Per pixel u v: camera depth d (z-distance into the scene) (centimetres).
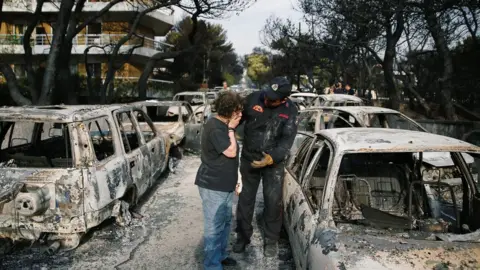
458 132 1175
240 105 365
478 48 1339
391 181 444
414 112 1995
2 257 429
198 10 1894
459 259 263
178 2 1822
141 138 622
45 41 2986
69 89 1574
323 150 408
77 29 1523
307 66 3488
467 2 1051
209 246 369
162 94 3462
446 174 584
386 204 434
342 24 1786
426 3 1109
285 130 406
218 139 354
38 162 480
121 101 2772
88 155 438
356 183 436
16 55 2941
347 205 403
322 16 1914
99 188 442
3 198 395
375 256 263
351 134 390
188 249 461
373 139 366
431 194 431
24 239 429
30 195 393
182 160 961
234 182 368
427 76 2086
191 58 4166
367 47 1791
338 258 260
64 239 444
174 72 4288
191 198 662
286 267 415
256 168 416
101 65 3080
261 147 410
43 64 2825
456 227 360
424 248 274
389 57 1716
